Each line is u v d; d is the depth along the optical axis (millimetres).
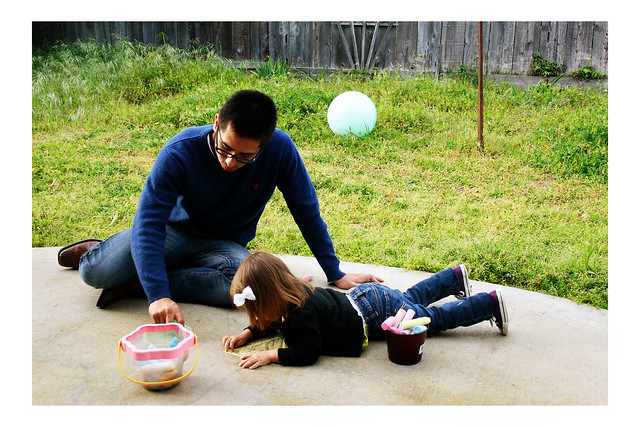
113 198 4750
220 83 7309
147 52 7918
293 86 7031
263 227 4188
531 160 5488
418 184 5086
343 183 5059
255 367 2332
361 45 7730
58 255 3346
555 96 6848
